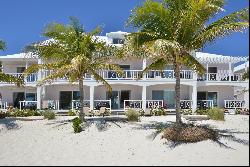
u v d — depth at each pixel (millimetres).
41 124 23203
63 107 34500
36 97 35250
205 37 17000
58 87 34500
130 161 14008
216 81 32781
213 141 16234
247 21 16781
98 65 22859
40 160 14641
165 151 15359
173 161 13734
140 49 18172
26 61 34031
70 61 22000
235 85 32875
